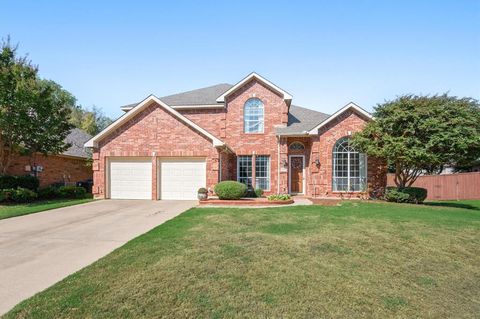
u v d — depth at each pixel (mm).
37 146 17938
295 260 6863
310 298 5281
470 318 5375
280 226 9922
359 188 18688
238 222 10469
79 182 24375
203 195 15773
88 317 4453
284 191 20234
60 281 5633
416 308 5465
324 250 7652
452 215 12758
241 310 4781
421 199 17156
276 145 21016
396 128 16297
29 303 4797
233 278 5801
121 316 4496
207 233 8875
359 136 17375
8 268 6402
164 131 17281
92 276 5785
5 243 8258
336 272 6422
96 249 7680
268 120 21172
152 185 17234
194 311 4688
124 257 6793
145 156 17344
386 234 9328
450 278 6820
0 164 17156
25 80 16188
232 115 21469
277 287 5551
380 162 18547
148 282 5520
